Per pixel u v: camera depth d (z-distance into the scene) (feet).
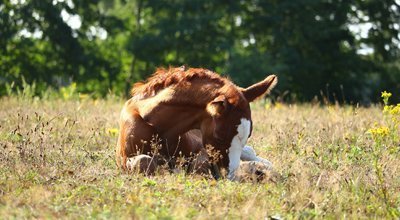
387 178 36.73
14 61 159.63
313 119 56.54
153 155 36.40
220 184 33.68
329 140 46.03
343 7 167.53
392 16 173.47
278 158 41.14
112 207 30.35
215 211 30.12
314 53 169.78
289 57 159.12
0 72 158.92
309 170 37.32
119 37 177.99
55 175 36.19
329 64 169.17
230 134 33.81
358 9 173.99
